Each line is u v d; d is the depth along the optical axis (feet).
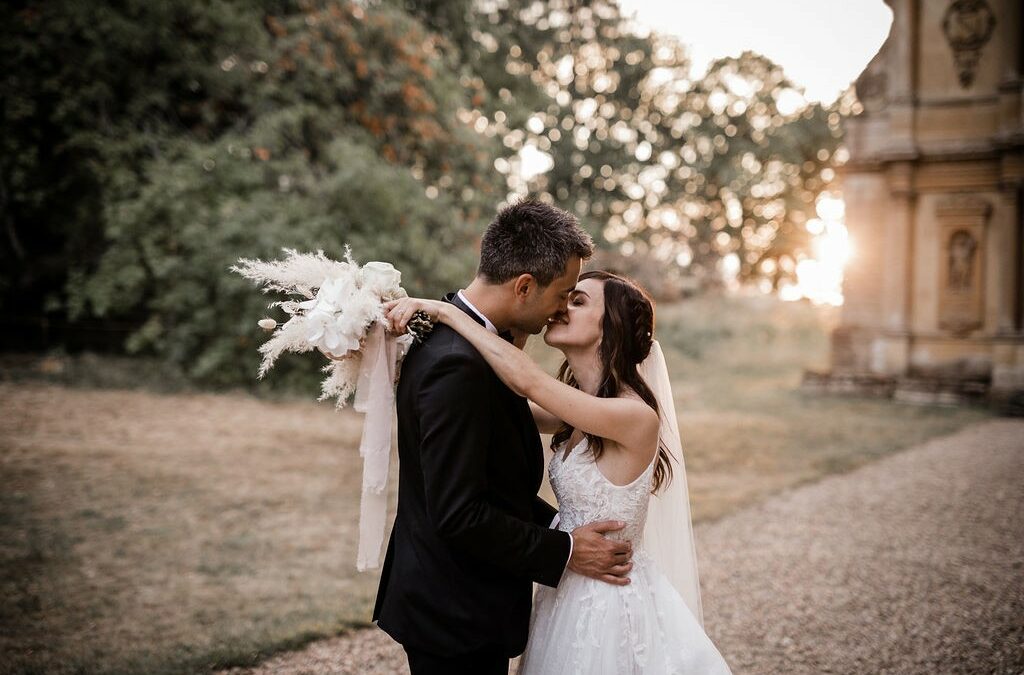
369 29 40.01
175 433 28.37
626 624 6.73
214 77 38.52
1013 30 47.24
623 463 6.87
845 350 51.85
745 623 12.98
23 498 19.75
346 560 16.16
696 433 33.65
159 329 38.32
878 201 51.29
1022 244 45.91
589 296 7.18
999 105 47.47
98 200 40.16
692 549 8.32
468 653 6.20
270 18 39.96
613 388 7.00
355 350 6.56
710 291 93.56
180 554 16.24
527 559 6.18
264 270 6.48
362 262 35.83
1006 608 13.48
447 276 38.40
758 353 73.61
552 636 6.94
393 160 41.83
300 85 39.88
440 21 49.88
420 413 6.07
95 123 38.47
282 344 6.39
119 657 11.21
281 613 13.10
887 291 50.85
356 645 11.89
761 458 27.91
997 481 23.82
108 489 20.90
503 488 6.49
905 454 29.04
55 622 12.59
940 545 17.38
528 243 6.35
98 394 35.06
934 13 49.29
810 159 96.89
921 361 50.29
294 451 26.40
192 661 11.04
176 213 35.58
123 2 37.81
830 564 16.05
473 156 44.70
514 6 75.92
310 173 38.19
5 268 43.27
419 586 6.29
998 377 45.62
